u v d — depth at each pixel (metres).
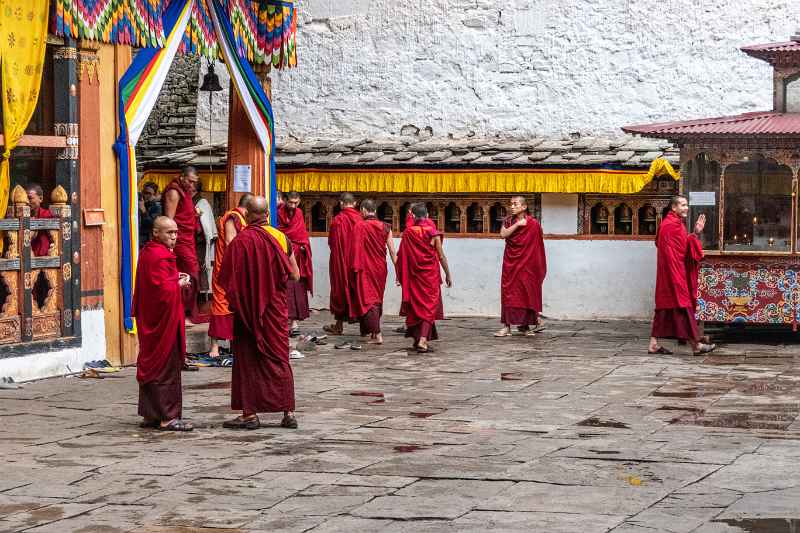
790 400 10.02
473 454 7.75
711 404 9.83
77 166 11.55
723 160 14.05
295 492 6.71
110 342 11.94
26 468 7.32
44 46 10.94
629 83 18.05
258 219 8.68
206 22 13.08
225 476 7.10
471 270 17.23
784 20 17.45
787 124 14.01
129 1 11.77
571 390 10.62
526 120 18.48
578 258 16.80
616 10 18.06
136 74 12.14
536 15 18.39
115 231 12.02
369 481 6.96
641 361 12.62
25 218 10.90
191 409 9.58
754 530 5.91
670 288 13.07
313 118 19.34
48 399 9.96
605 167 16.25
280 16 14.01
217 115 19.41
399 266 13.62
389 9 19.02
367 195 17.55
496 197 17.05
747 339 14.55
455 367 12.19
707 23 17.73
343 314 14.64
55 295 11.32
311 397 10.23
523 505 6.41
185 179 13.16
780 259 13.94
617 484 6.90
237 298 8.52
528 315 14.85
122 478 7.06
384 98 19.06
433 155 17.28
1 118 10.95
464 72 18.72
